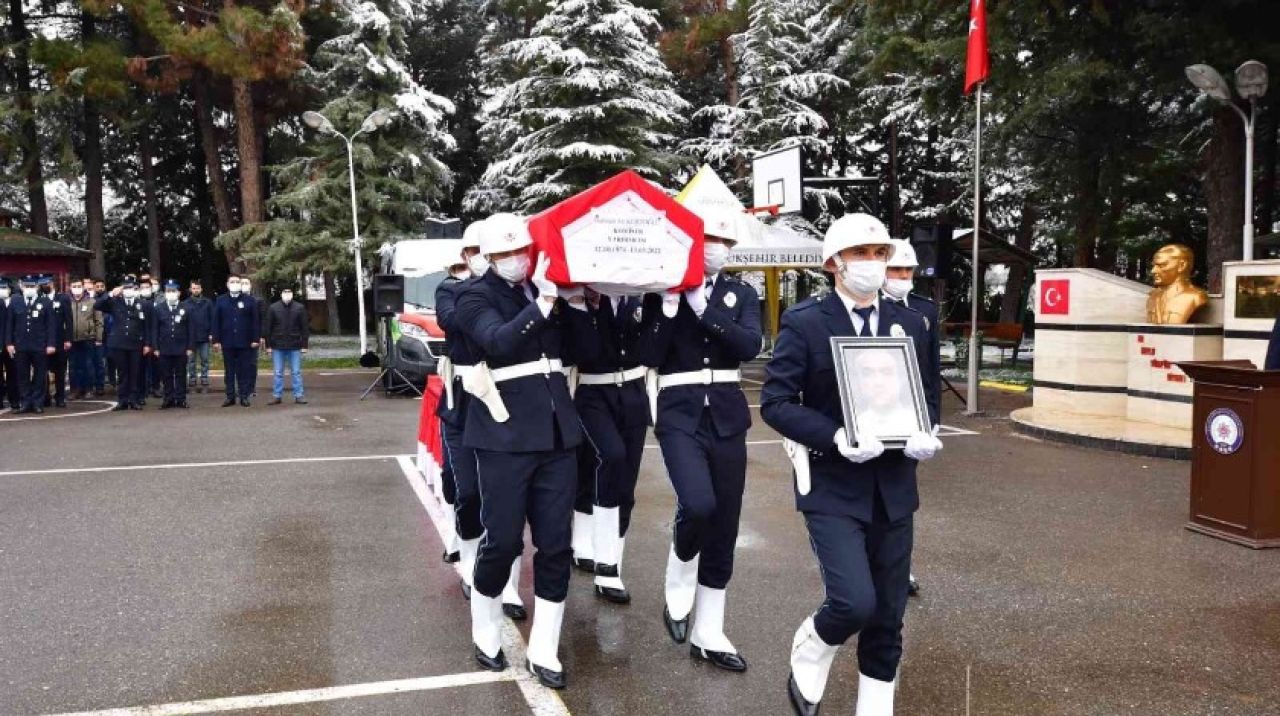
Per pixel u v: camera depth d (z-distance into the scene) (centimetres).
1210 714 420
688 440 468
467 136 3881
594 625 532
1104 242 2255
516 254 438
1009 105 1633
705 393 474
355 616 544
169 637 512
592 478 591
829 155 3064
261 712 424
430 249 1761
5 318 1458
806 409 371
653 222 439
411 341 1603
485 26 3959
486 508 452
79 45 2886
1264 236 1802
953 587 591
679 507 477
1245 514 678
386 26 2942
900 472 376
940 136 3000
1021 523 746
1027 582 600
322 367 2292
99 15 2836
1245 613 544
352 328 4078
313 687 450
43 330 1474
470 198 3158
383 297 1572
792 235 1703
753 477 930
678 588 506
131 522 757
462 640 509
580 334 471
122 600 571
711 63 3347
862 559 368
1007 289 2986
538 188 2503
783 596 574
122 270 4059
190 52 2609
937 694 440
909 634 514
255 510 795
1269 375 660
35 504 820
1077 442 1084
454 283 560
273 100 3197
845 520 373
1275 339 679
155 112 3300
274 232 2866
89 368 1727
